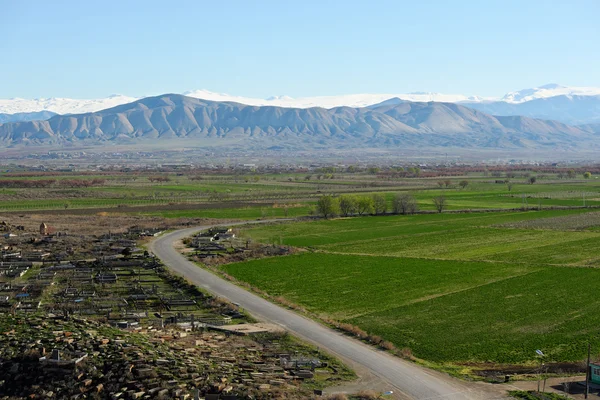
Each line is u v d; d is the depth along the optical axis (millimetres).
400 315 90250
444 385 64188
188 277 113250
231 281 110875
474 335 81188
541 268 122750
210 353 69438
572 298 99188
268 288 106938
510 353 74812
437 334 81625
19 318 75000
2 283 107125
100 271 119562
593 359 72125
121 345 65938
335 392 61125
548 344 77750
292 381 63375
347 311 92625
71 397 56531
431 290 105000
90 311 89375
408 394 61750
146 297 99250
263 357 70375
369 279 113375
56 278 112750
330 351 74250
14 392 57969
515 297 100125
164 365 62125
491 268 122938
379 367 69062
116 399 55875
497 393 62188
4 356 62656
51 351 63406
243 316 88375
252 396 57438
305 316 89188
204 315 89312
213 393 57438
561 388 64188
